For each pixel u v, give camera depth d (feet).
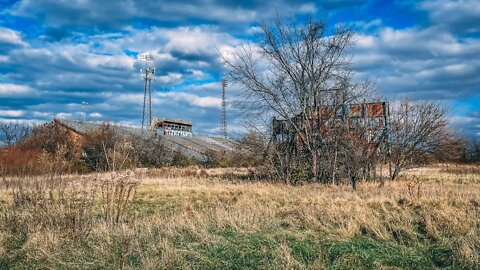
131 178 33.06
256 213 32.17
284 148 69.67
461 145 96.84
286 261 21.52
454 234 26.45
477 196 39.86
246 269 21.33
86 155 107.76
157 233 27.17
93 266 21.97
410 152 70.18
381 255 23.31
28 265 22.58
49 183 35.86
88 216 28.99
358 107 65.00
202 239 25.25
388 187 53.88
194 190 55.52
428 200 37.63
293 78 68.59
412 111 70.03
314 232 27.50
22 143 118.42
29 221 28.27
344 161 62.49
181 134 210.79
